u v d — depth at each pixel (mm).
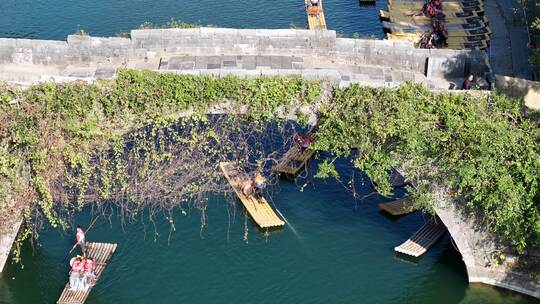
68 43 29500
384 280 29828
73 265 28500
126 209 30469
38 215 29078
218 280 29609
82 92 25938
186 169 29203
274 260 30594
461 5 48844
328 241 31562
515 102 26578
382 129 25797
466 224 28000
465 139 25734
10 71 29203
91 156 27188
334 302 28781
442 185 27078
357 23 48375
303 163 34688
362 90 26344
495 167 25969
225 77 26391
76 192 29078
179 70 26828
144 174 28719
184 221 32000
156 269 29953
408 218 32844
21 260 30109
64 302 28141
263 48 30531
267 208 32719
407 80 28234
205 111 26828
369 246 31391
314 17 48125
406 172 26938
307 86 26375
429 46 42438
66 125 26141
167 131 28188
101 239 30984
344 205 33406
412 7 49000
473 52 30047
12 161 26219
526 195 26094
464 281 29562
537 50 33188
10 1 50125
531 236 26812
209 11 49469
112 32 46375
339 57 30750
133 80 26156
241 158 30688
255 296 28969
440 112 26031
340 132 26547
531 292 28312
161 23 47438
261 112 26828
